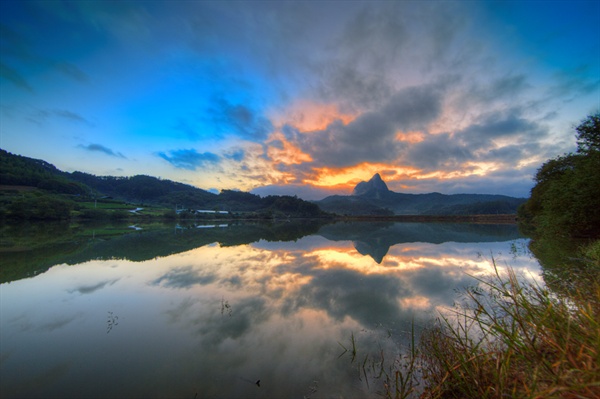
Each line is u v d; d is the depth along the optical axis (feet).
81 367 19.15
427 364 17.17
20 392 16.51
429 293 34.14
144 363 19.60
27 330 25.31
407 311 28.35
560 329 9.33
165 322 26.84
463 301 30.01
